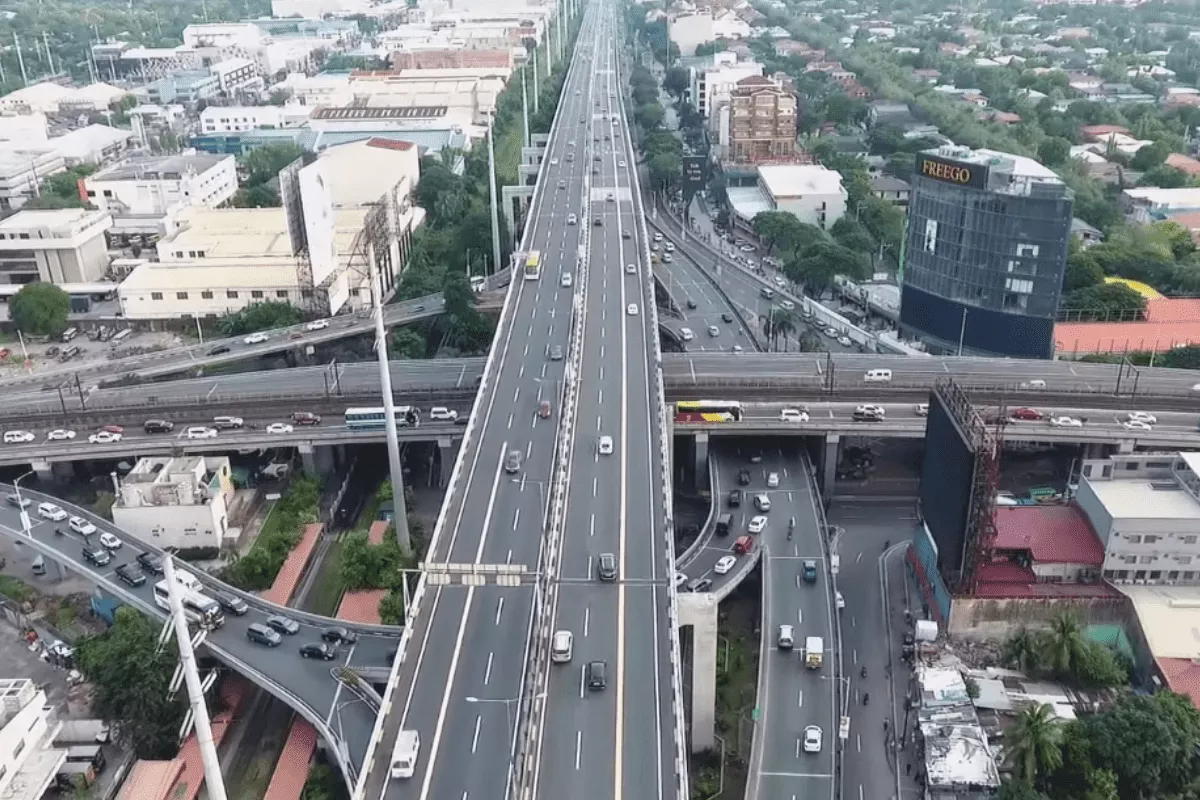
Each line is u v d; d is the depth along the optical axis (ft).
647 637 414.00
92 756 435.53
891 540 609.42
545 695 381.40
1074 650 460.96
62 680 492.54
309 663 458.91
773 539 577.84
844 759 441.68
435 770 350.02
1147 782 403.75
